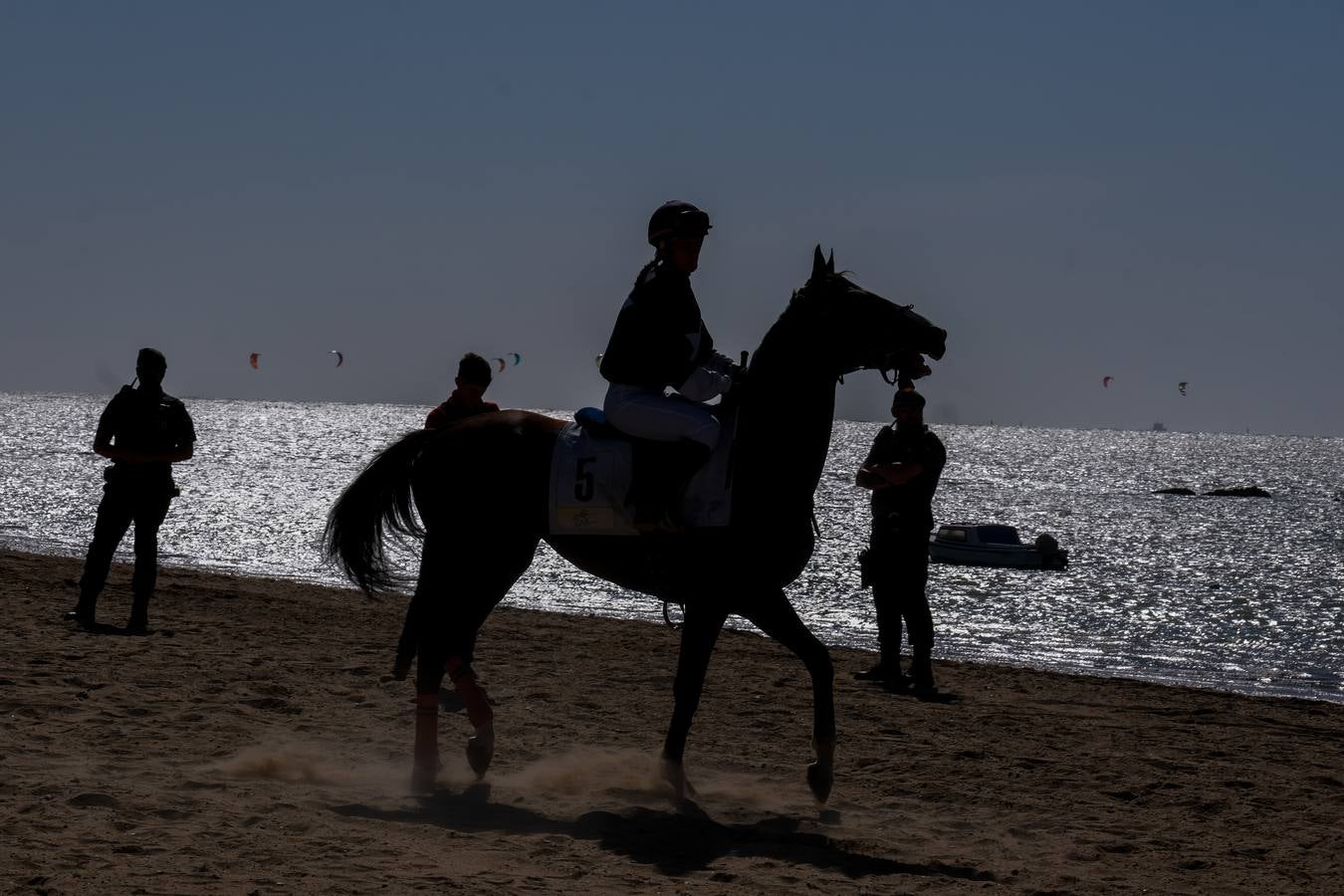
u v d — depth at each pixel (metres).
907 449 10.43
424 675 6.40
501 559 6.47
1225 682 18.06
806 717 8.79
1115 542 51.03
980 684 11.25
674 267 6.12
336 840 5.13
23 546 30.02
